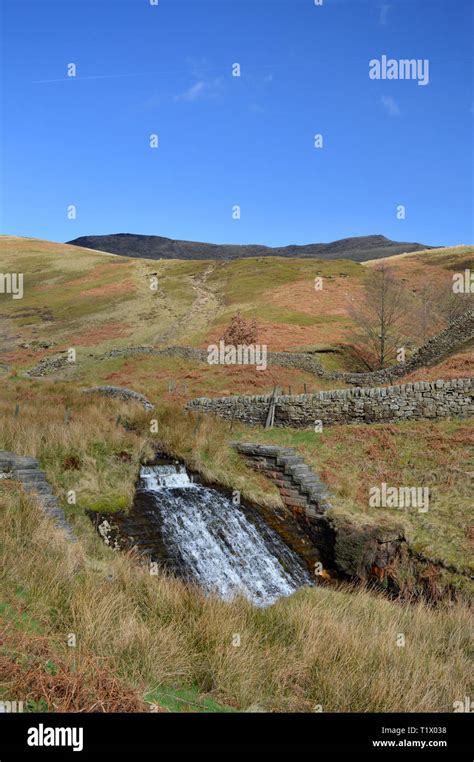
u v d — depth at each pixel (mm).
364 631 7797
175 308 60688
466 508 12352
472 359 22578
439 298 48188
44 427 14188
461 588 10234
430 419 17312
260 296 61000
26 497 9859
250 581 11391
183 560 11148
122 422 18125
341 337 43656
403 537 11930
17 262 94750
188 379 34625
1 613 5918
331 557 12938
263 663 6336
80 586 7023
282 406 20734
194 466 15188
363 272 71938
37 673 4945
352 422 18906
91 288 74500
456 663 7309
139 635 6082
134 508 12297
